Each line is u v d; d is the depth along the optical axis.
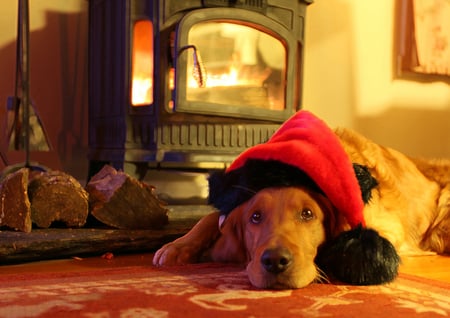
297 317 1.15
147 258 1.92
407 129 4.23
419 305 1.27
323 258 1.51
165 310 1.17
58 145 3.12
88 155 3.06
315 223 1.50
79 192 2.08
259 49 2.99
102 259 1.88
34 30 3.05
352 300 1.30
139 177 2.86
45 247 1.82
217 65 2.87
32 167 2.58
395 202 1.98
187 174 3.32
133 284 1.42
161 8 2.67
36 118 2.70
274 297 1.31
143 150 2.76
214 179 1.66
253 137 2.96
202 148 2.83
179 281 1.46
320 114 3.88
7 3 2.97
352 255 1.46
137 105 2.77
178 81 2.63
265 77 3.04
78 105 3.18
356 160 1.95
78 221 2.08
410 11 4.04
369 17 4.00
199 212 2.60
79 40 3.17
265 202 1.48
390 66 4.11
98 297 1.28
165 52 2.70
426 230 2.23
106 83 2.92
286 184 1.49
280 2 2.98
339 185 1.48
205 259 1.78
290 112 3.04
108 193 2.10
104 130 2.97
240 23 2.85
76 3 3.15
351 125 4.00
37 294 1.30
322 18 3.84
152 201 2.15
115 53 2.82
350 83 3.97
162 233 2.07
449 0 4.05
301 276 1.39
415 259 2.06
